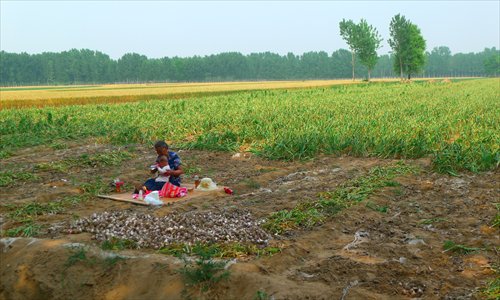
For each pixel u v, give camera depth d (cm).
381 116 2016
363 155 1348
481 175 1080
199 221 729
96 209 855
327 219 764
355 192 906
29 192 1016
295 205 836
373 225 751
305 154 1357
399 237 701
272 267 582
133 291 555
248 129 1711
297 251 634
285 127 1706
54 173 1202
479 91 4231
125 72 19238
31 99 4212
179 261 582
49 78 18438
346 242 678
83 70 18862
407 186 988
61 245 646
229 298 516
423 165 1185
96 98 4503
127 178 1131
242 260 598
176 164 939
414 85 5947
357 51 10844
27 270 614
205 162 1330
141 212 810
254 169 1218
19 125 2055
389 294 525
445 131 1597
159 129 1847
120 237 670
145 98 4734
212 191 958
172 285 542
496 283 540
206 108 2731
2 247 681
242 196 922
